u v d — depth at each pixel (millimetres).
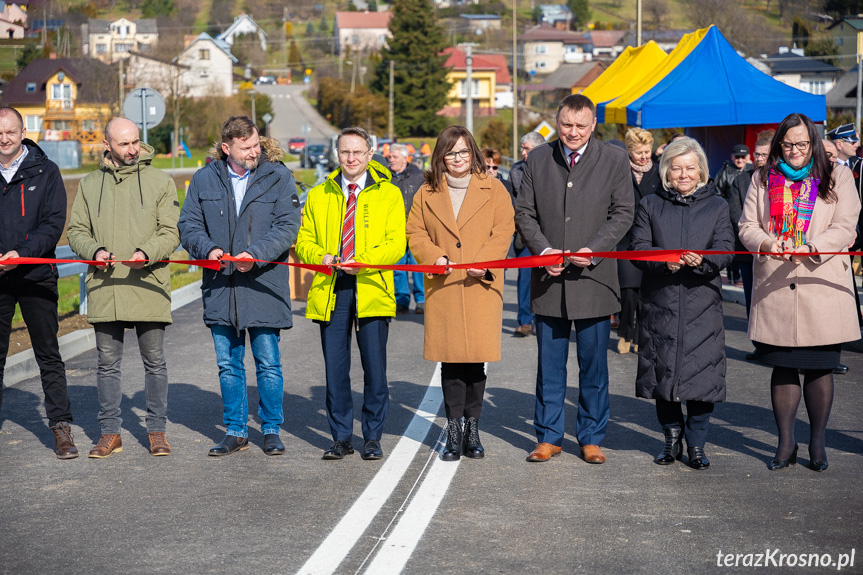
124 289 5879
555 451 5906
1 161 5961
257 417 7137
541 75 127375
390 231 5938
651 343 5672
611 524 4652
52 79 68438
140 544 4434
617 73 17156
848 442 6152
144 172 6043
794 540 4426
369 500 5051
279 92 128250
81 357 9461
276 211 5949
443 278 5805
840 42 80500
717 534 4508
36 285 5930
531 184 5922
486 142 57125
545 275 5809
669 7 147625
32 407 7277
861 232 7664
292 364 9078
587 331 5832
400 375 8523
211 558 4258
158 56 82625
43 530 4633
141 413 7129
